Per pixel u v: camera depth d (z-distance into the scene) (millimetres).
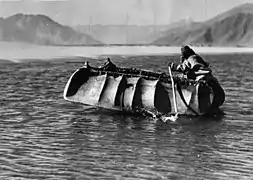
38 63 59625
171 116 21703
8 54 72250
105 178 12852
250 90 33031
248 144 17000
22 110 23734
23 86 33750
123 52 101875
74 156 15000
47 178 12773
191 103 21641
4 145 16344
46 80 38406
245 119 21922
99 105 22422
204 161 14633
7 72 45188
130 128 19734
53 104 25781
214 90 22266
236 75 46625
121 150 15930
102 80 22812
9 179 12617
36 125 20109
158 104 21719
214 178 12984
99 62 65938
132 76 22609
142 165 14125
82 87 23016
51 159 14656
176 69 22609
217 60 83375
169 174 13305
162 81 22109
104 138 17797
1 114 22562
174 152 15789
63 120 21359
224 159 14953
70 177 12883
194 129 19672
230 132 19125
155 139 17750
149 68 55844
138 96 22016
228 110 24312
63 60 67125
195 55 22828
